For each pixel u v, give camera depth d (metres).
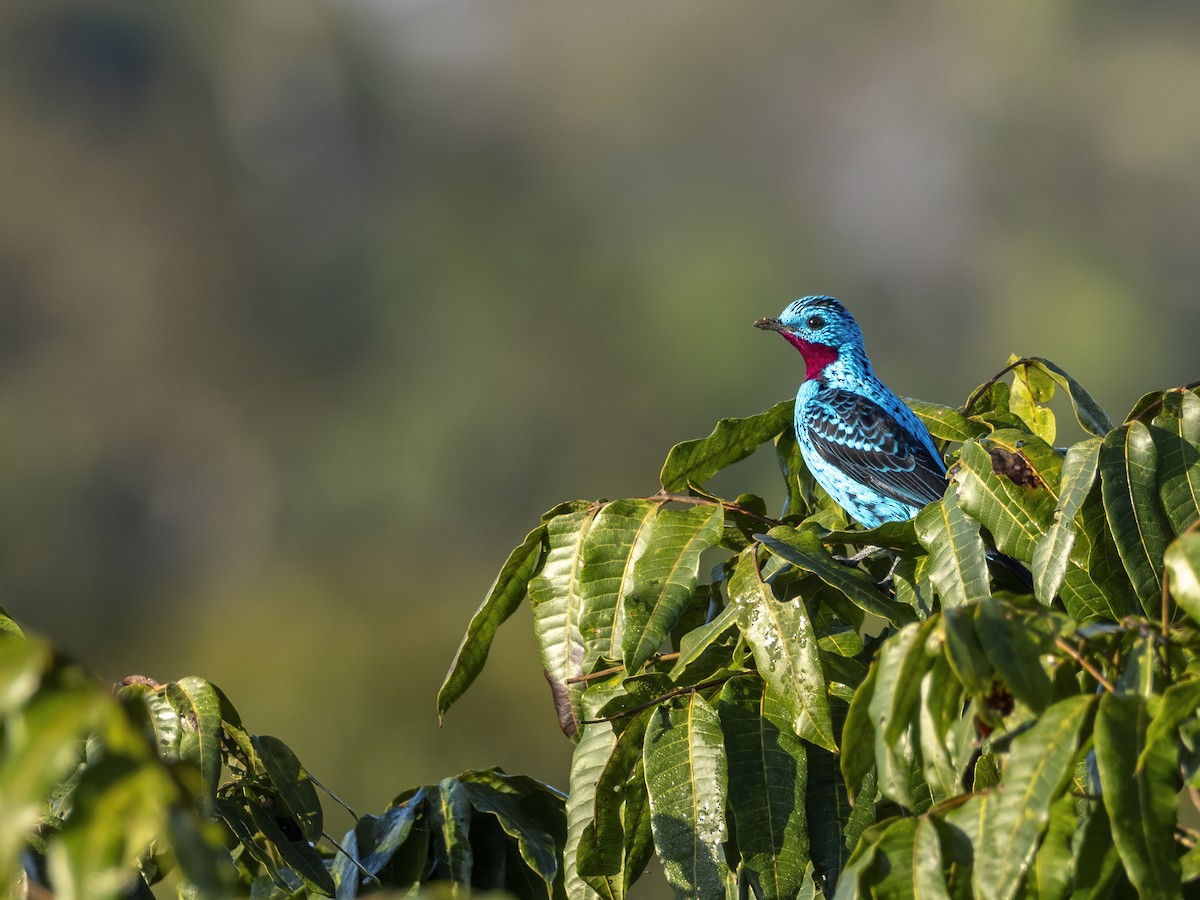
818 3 31.81
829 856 4.36
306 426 31.20
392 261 32.69
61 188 32.47
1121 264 30.41
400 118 34.22
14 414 30.39
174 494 30.67
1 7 32.38
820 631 5.02
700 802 4.37
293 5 34.25
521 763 18.05
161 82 34.03
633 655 4.65
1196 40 30.77
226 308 32.50
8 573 28.45
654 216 31.66
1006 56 31.23
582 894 4.72
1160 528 4.32
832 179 31.58
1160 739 3.12
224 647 20.91
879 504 8.53
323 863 5.00
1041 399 6.35
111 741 2.43
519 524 29.02
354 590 22.56
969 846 3.21
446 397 30.39
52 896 3.03
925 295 30.78
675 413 29.70
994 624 3.26
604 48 33.00
